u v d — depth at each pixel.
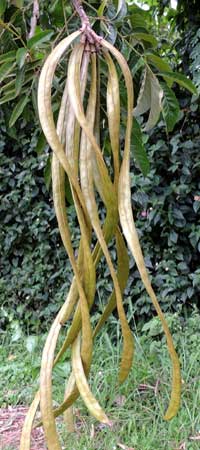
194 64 2.50
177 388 0.75
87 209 0.76
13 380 2.99
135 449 2.16
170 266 3.21
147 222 3.21
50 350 0.77
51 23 1.23
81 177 0.76
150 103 1.13
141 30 1.11
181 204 3.21
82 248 0.80
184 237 3.25
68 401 0.82
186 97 3.13
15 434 2.45
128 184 0.75
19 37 1.11
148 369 2.67
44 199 3.62
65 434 2.24
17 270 3.69
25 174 3.55
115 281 0.74
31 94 1.22
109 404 2.46
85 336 0.77
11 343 3.51
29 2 1.21
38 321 3.65
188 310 3.27
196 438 2.21
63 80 1.04
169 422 2.27
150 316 3.29
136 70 1.09
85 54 0.78
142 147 1.18
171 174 3.22
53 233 3.53
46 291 3.65
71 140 0.77
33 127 3.39
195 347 2.79
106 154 1.21
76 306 0.83
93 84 0.79
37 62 1.05
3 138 3.56
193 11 3.01
